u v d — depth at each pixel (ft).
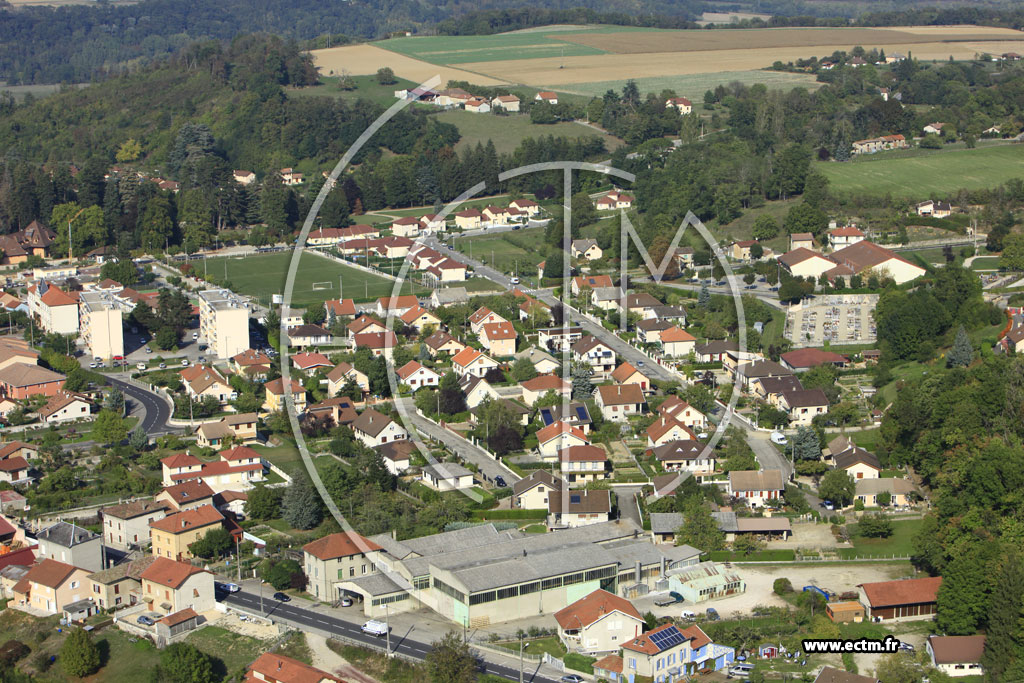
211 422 506.89
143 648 348.38
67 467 484.74
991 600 323.37
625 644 317.83
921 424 447.01
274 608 363.15
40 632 365.81
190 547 398.42
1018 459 372.17
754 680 310.45
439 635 340.18
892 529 402.31
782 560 383.24
